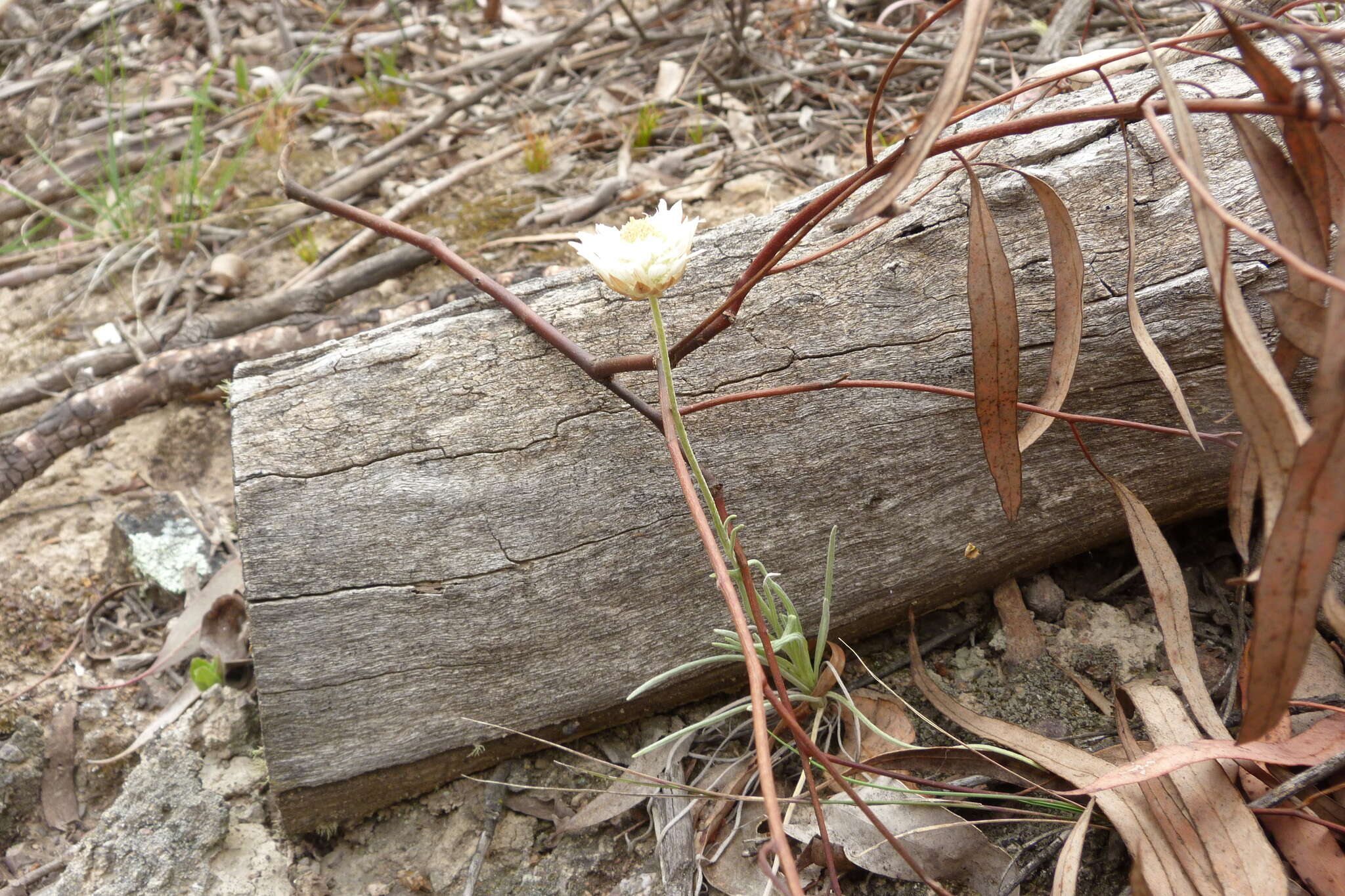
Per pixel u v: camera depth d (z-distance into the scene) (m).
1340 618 0.32
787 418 0.42
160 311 0.68
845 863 0.39
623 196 0.71
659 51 0.86
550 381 0.42
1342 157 0.30
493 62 0.87
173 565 0.54
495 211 0.72
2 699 0.51
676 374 0.42
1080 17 0.68
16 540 0.57
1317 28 0.29
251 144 0.82
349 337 0.43
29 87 0.92
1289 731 0.35
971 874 0.38
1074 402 0.42
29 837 0.48
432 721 0.42
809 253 0.43
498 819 0.43
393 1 0.94
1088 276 0.42
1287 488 0.27
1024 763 0.40
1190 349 0.42
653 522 0.42
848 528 0.43
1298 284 0.31
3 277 0.73
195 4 0.98
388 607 0.41
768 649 0.36
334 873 0.43
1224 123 0.43
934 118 0.27
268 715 0.41
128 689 0.51
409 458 0.41
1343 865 0.34
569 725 0.43
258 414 0.42
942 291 0.42
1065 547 0.45
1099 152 0.43
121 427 0.62
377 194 0.77
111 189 0.80
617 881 0.41
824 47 0.81
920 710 0.44
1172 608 0.38
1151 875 0.34
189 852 0.42
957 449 0.42
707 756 0.44
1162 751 0.35
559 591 0.41
